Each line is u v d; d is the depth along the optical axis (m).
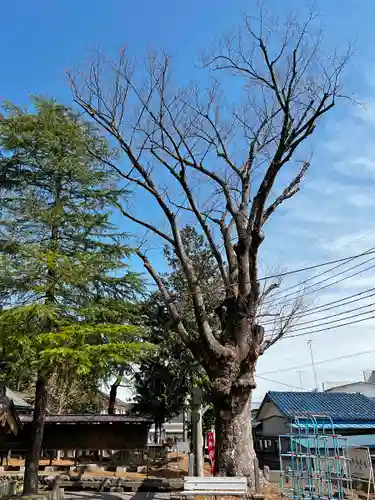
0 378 12.29
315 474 12.34
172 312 14.30
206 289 18.39
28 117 13.63
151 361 20.59
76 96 14.47
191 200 14.98
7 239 12.43
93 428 17.84
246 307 13.18
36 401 12.65
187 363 20.94
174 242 14.57
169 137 14.15
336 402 25.00
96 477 17.16
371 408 24.05
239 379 12.65
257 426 29.27
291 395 26.11
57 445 17.50
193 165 14.84
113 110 14.36
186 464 26.97
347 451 13.16
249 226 13.32
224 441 12.37
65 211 13.54
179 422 53.00
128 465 24.12
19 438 14.55
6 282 11.58
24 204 12.88
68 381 11.93
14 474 18.27
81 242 13.41
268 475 16.25
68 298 12.32
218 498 11.42
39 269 12.02
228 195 14.79
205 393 18.28
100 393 14.05
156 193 14.44
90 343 11.99
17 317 10.66
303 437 14.18
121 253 14.16
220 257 15.23
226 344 13.24
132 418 18.09
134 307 13.84
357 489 14.28
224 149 15.25
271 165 12.77
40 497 11.68
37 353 10.59
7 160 13.63
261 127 15.20
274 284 15.55
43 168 13.70
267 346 13.70
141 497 13.96
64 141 13.94
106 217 13.80
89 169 14.35
